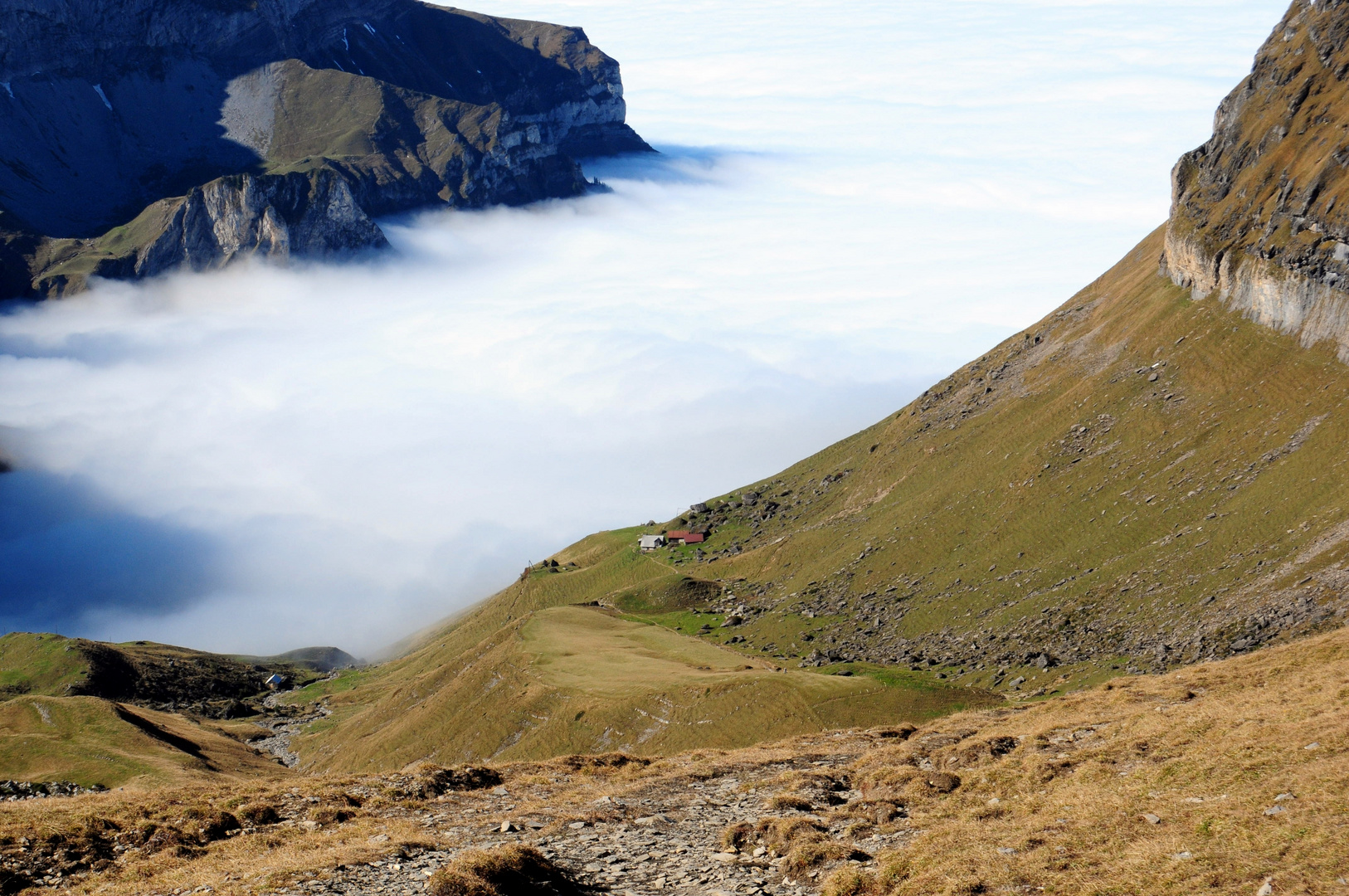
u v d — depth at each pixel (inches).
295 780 2057.1
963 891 1135.0
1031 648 5251.0
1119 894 1066.7
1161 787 1362.0
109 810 1710.1
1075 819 1305.4
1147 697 2107.5
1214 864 1066.7
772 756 2183.8
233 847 1520.7
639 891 1268.5
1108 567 5703.7
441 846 1451.8
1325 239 5989.2
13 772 5172.2
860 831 1462.8
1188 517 5595.5
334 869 1294.3
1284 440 5531.5
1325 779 1190.3
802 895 1253.1
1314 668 1925.4
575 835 1534.2
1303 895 959.6
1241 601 4416.8
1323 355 5831.7
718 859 1395.2
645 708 5191.9
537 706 5693.9
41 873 1427.2
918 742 2133.4
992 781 1633.9
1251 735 1462.8
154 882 1320.1
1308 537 4566.9
